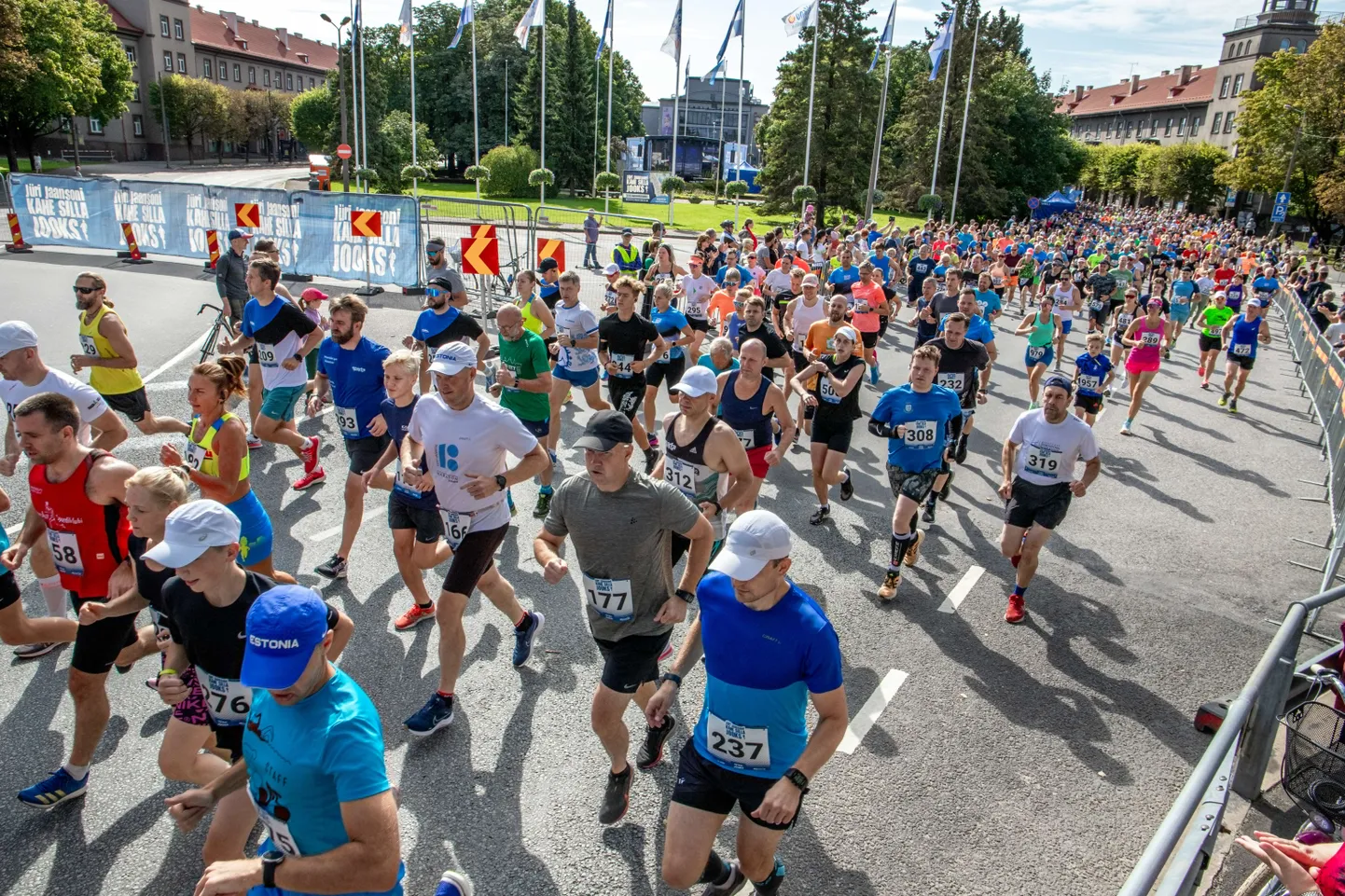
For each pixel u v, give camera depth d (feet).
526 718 15.60
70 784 12.78
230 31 314.96
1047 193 243.19
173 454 15.37
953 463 33.06
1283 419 44.50
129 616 12.44
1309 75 177.58
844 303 31.04
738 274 43.91
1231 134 290.56
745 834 10.57
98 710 12.64
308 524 23.44
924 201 140.97
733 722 10.13
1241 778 14.93
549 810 13.29
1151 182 268.82
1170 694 17.92
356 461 19.92
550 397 27.02
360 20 129.59
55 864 11.73
